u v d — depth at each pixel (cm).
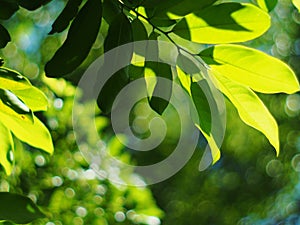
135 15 110
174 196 416
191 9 108
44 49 231
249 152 432
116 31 107
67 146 173
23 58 226
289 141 441
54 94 174
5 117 115
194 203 421
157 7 109
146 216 169
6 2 111
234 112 401
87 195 169
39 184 168
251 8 107
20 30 229
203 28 109
